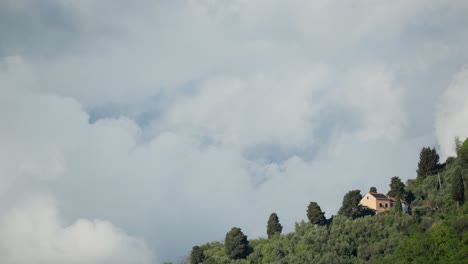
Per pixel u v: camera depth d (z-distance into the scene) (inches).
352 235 7411.4
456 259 5659.5
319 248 7377.0
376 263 6378.0
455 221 6279.5
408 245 6215.6
